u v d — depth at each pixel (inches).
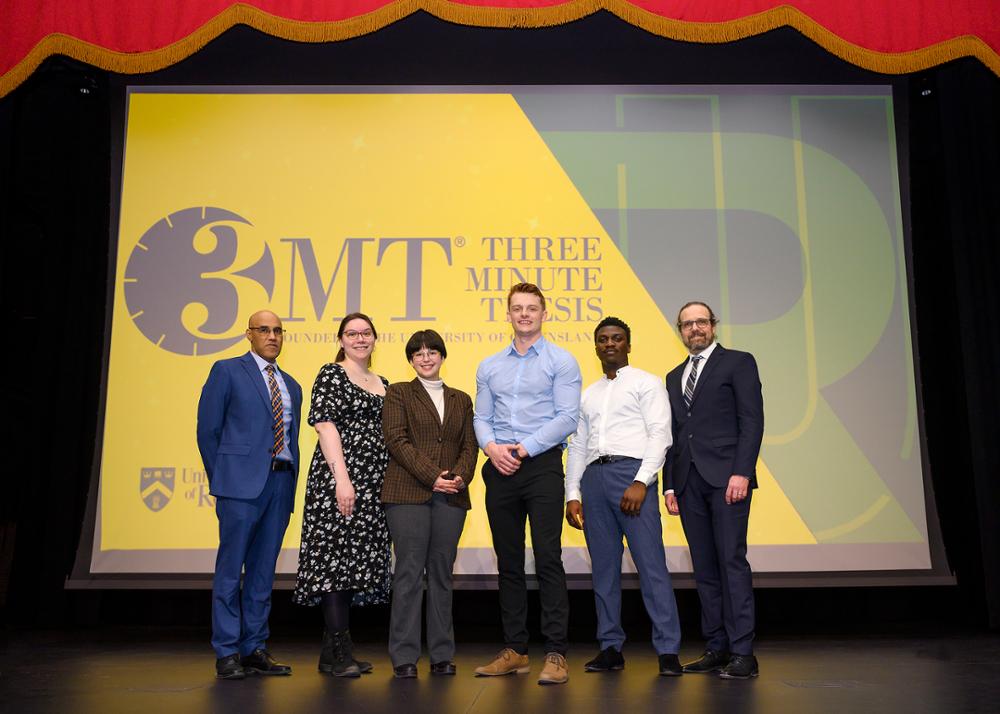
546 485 107.3
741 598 108.3
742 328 163.5
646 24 154.6
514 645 108.0
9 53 155.7
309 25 154.7
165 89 171.9
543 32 176.1
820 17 156.2
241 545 106.9
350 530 107.2
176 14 156.6
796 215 167.9
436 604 107.7
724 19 155.3
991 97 171.8
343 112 171.5
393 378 161.9
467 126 171.2
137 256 165.3
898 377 162.1
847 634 155.3
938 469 174.1
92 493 157.3
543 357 111.9
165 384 161.0
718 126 171.5
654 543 111.8
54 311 175.3
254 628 110.0
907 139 171.5
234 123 170.9
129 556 155.0
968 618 170.7
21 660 123.0
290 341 162.7
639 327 163.5
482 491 157.9
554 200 168.2
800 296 164.9
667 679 104.5
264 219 167.0
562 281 165.0
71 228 177.3
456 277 165.2
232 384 110.3
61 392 167.9
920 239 179.5
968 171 170.4
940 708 84.6
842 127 171.9
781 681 102.7
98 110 175.9
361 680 103.0
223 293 164.1
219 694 93.0
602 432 115.6
